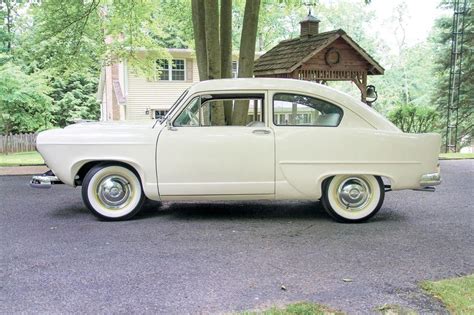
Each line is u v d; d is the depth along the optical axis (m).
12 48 19.77
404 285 3.51
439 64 23.78
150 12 14.24
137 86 20.89
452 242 4.68
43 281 3.62
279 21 32.44
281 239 4.79
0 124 20.59
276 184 5.44
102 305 3.18
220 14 8.75
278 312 2.98
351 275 3.73
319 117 5.52
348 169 5.43
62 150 5.46
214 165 5.39
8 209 6.23
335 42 10.11
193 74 21.45
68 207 6.37
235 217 5.77
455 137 18.14
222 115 6.18
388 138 5.43
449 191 7.64
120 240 4.75
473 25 21.39
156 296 3.32
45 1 12.11
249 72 8.55
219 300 3.25
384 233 5.04
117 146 5.41
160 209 6.23
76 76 25.77
